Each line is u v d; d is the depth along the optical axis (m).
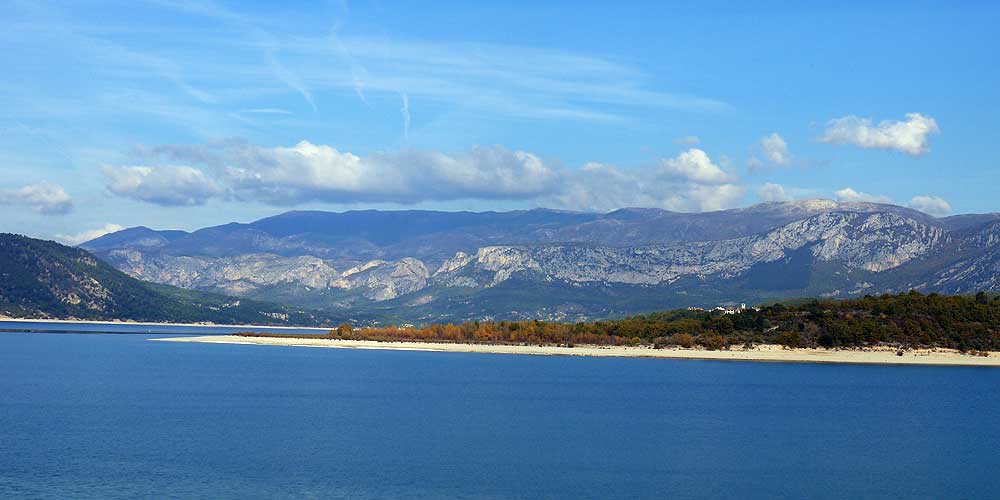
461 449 140.50
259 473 120.12
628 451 141.12
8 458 127.44
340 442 144.88
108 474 118.38
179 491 109.88
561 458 134.25
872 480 122.44
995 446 150.38
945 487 118.94
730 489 116.12
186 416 172.88
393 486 114.38
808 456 139.12
